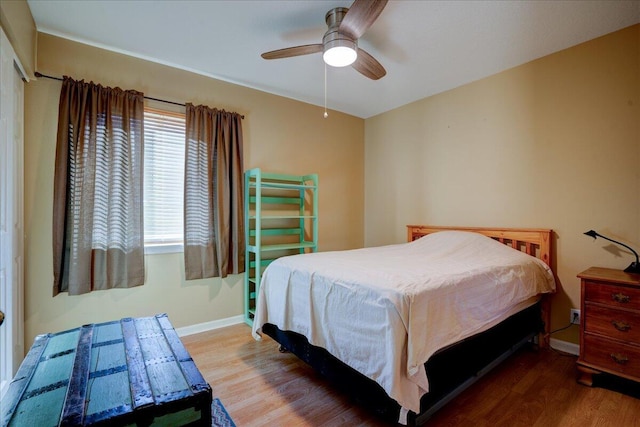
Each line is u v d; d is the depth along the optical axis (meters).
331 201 3.97
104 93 2.37
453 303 1.60
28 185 2.15
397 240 3.87
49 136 2.22
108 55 2.46
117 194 2.41
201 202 2.81
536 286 2.25
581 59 2.39
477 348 1.79
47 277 2.22
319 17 2.09
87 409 0.93
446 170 3.32
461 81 3.10
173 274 2.75
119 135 2.42
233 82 3.10
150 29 2.21
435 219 3.43
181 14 2.05
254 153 3.27
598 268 2.23
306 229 3.71
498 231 2.82
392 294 1.45
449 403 1.77
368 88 3.28
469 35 2.29
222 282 3.01
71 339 1.43
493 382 2.00
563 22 2.13
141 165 2.51
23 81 2.11
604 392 1.89
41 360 1.23
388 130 3.98
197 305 2.87
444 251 2.51
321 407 1.74
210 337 2.74
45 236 2.21
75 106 2.25
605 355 1.90
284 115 3.50
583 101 2.38
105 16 2.06
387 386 1.34
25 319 2.14
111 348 1.34
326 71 2.88
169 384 1.08
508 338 2.08
